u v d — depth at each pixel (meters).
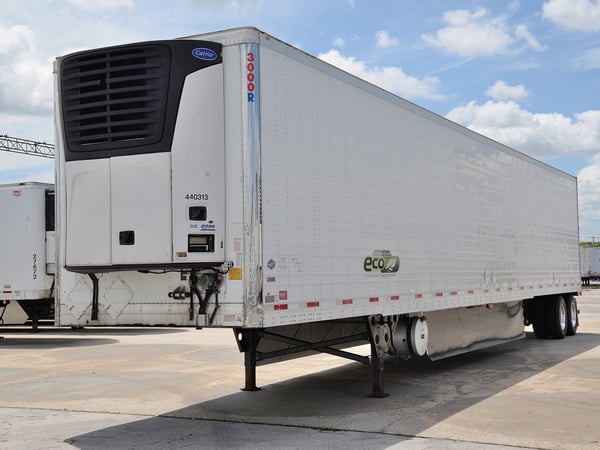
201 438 6.71
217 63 6.68
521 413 7.68
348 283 7.87
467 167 11.31
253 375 9.41
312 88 7.49
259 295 6.46
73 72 6.90
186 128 6.52
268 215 6.65
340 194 7.86
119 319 6.99
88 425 7.47
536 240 14.59
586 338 16.30
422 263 9.62
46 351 15.55
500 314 13.43
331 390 9.40
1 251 16.95
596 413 7.65
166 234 6.45
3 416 8.06
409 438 6.56
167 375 11.20
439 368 11.51
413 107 9.69
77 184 6.83
